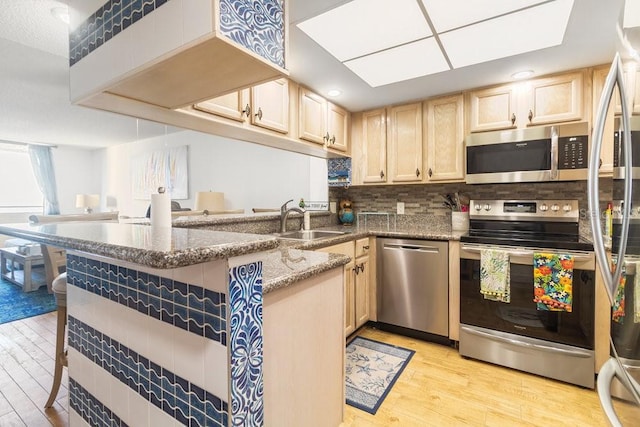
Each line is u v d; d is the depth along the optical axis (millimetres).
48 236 852
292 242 1948
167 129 4812
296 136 2326
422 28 1679
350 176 3111
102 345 1122
